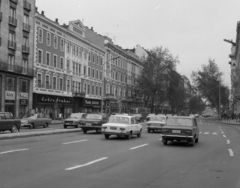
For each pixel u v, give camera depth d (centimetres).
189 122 1706
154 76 7669
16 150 1267
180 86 8062
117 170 877
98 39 7088
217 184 745
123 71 8262
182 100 8319
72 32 5562
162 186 707
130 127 1970
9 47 4050
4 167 889
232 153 1340
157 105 8225
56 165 930
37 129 2858
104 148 1398
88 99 6156
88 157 1105
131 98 8525
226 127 4150
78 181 727
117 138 2006
